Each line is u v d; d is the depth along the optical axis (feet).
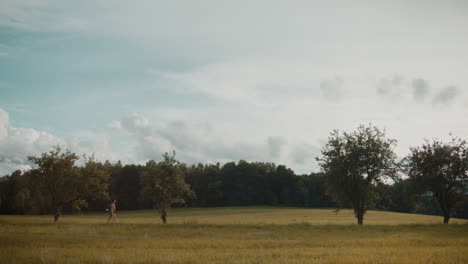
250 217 270.05
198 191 481.46
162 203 153.48
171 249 57.93
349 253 52.01
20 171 413.18
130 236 86.17
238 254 50.93
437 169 152.05
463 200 152.25
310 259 45.75
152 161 159.94
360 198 148.77
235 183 505.25
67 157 162.81
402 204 391.04
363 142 152.05
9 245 60.23
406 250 54.90
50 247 58.85
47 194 167.43
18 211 384.68
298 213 339.57
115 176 416.26
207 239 78.38
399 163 155.53
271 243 68.64
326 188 161.89
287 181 510.99
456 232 94.63
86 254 48.88
